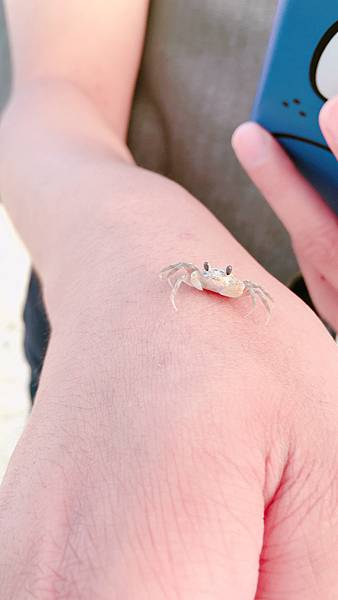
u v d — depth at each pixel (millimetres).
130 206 272
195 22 377
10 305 764
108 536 182
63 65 385
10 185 333
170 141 416
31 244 299
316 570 196
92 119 360
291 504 199
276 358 218
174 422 196
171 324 223
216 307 233
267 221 400
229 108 387
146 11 393
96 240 260
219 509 186
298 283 376
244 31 365
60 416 204
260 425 200
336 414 208
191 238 258
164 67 397
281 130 302
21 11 395
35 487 193
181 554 182
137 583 179
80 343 222
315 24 261
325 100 277
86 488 189
